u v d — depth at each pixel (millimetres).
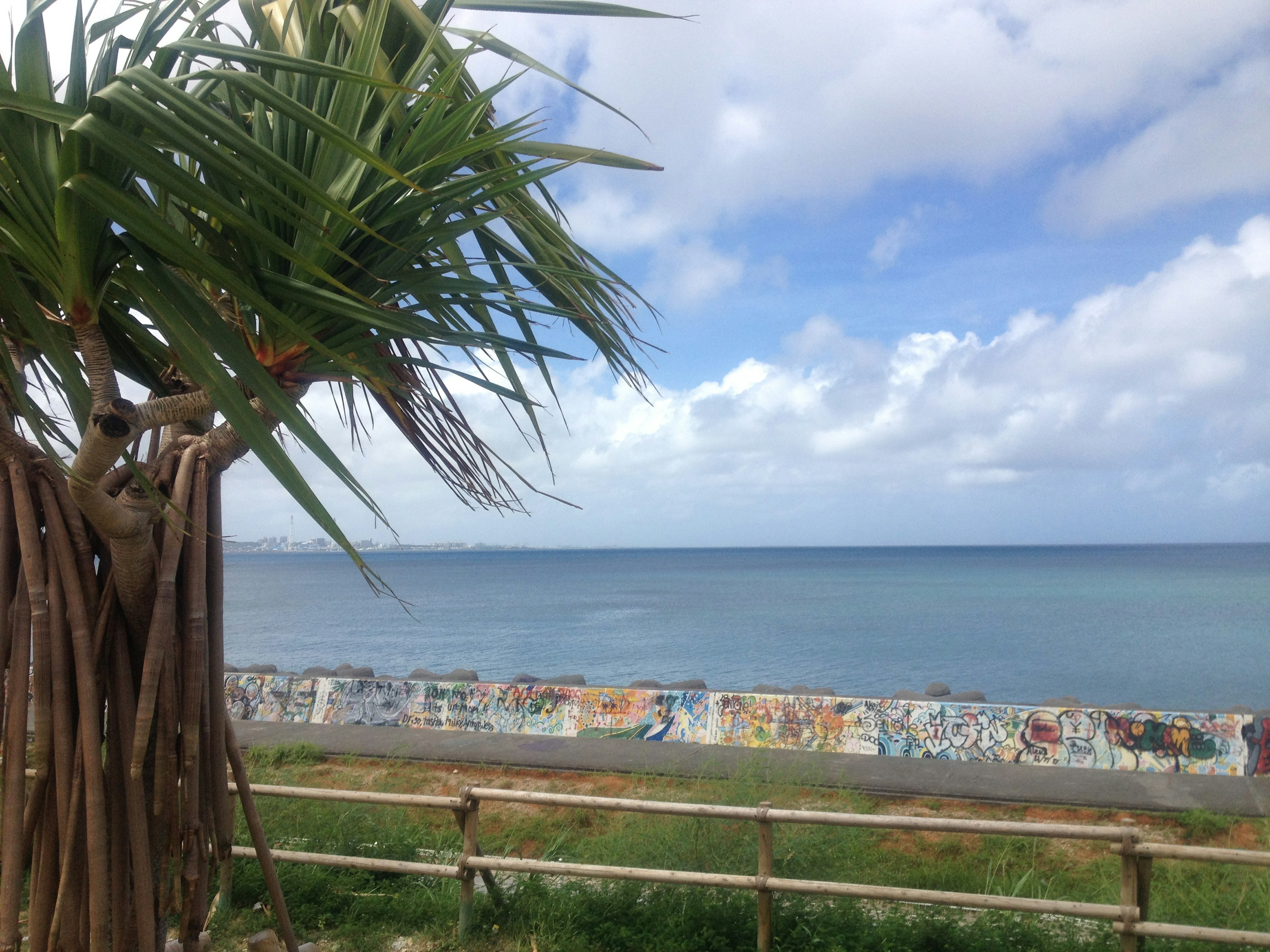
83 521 3074
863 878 5918
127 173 2594
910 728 9859
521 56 3328
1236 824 7414
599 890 5645
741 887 4754
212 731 3262
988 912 5184
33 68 2521
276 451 2514
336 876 5965
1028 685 27312
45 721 2916
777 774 8430
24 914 5258
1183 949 4648
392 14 3275
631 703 10961
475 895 5633
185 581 3127
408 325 2832
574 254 3621
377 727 11469
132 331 3203
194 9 3232
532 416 3416
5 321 2986
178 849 3059
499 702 11453
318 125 2346
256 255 2857
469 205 3074
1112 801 7883
